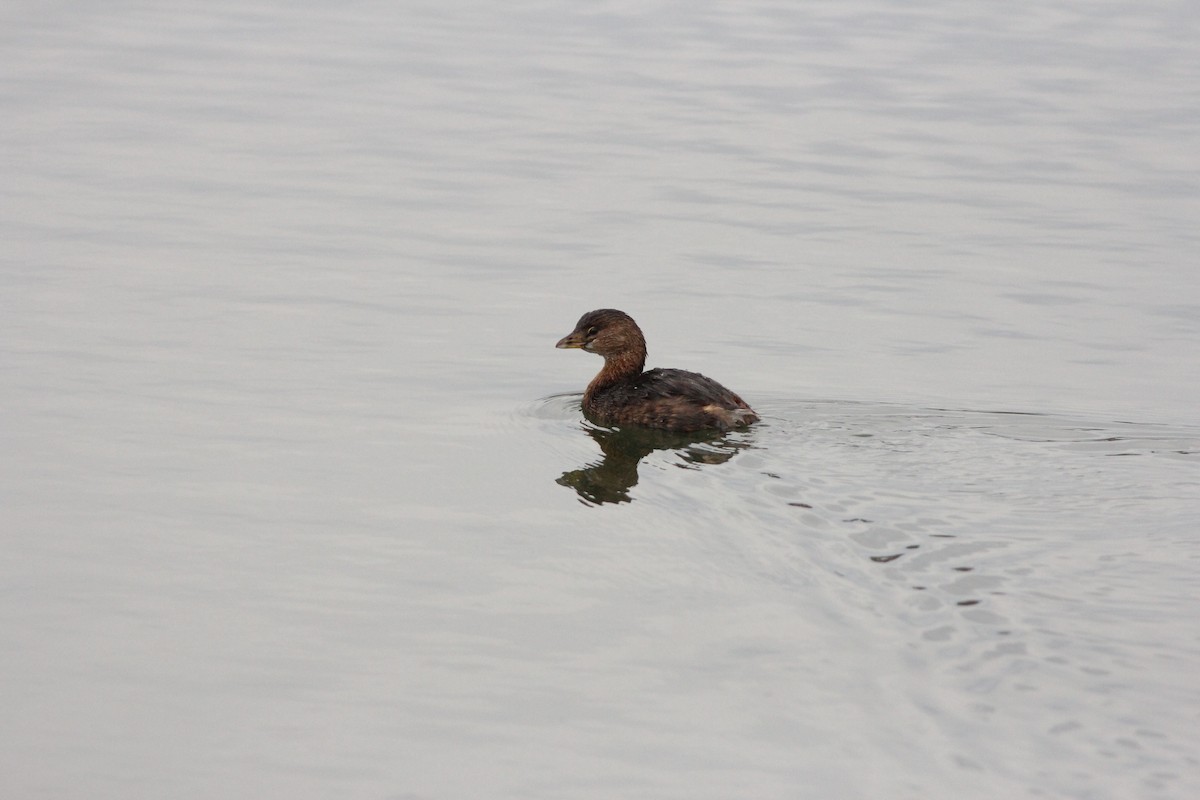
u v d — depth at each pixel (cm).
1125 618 1133
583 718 1034
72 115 3266
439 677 1092
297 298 2152
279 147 3084
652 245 2481
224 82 3638
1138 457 1526
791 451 1552
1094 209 2712
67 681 1083
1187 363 1927
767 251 2455
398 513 1402
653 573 1265
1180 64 3934
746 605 1195
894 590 1196
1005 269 2364
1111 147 3159
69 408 1672
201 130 3194
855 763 970
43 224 2480
